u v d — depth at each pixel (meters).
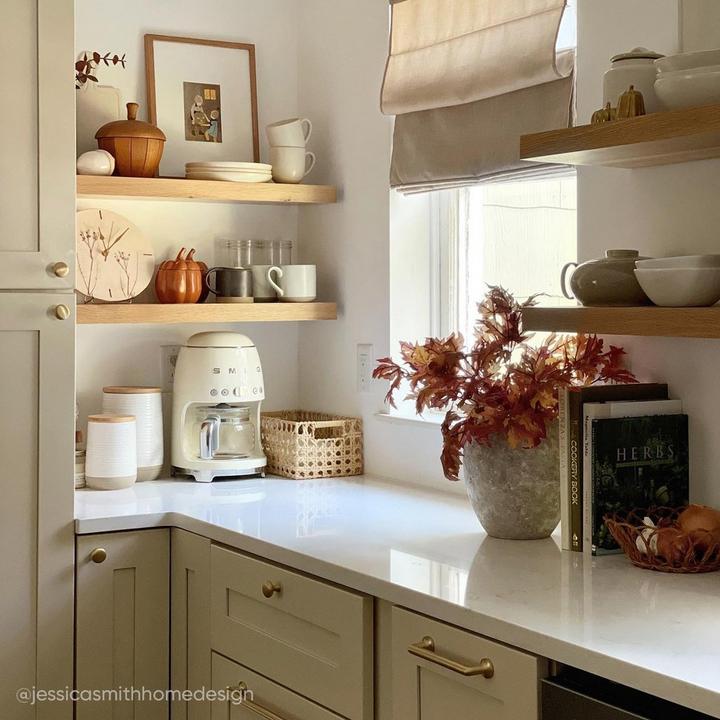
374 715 2.10
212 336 3.15
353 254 3.22
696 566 2.01
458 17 2.77
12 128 2.61
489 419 2.21
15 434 2.61
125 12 3.17
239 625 2.46
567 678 1.69
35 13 2.62
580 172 2.39
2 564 2.60
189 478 3.18
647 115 1.91
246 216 3.38
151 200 3.15
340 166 3.27
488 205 2.90
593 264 2.10
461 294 3.01
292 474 3.16
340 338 3.29
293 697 2.28
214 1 3.30
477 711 1.81
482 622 1.78
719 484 2.14
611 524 2.11
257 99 3.38
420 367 2.31
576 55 2.39
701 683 1.46
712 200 2.12
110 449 2.98
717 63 1.88
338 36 3.26
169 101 3.22
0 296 2.59
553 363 2.26
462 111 2.79
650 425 2.17
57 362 2.65
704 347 2.16
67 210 2.67
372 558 2.18
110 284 3.10
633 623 1.72
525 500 2.29
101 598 2.67
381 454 3.16
